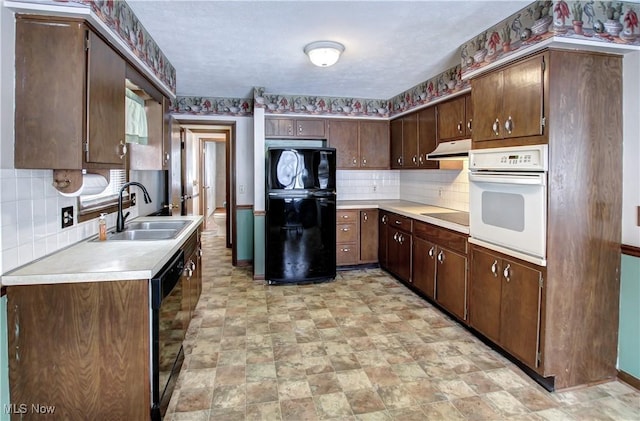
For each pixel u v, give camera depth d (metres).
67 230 2.15
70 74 1.70
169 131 3.44
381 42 2.78
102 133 1.90
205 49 2.90
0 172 1.58
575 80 2.14
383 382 2.29
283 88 4.30
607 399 2.14
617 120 2.23
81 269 1.70
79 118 1.71
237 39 2.70
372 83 4.07
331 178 4.27
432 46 2.87
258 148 4.37
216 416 1.96
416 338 2.88
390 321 3.20
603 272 2.26
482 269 2.72
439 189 4.41
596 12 2.05
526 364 2.32
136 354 1.72
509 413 2.00
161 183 4.29
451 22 2.41
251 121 4.98
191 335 2.92
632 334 2.25
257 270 4.44
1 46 1.58
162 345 1.84
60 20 1.68
